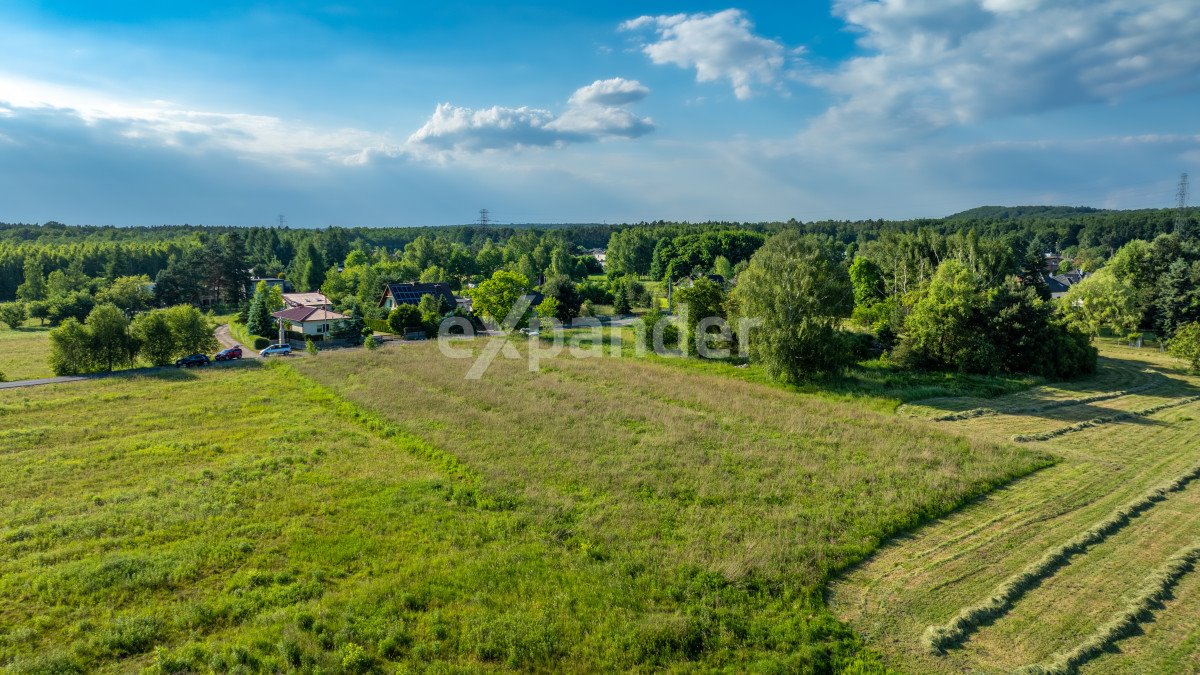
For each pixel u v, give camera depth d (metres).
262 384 40.44
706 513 20.20
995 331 41.50
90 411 33.06
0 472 23.72
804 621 14.55
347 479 23.27
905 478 22.89
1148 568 16.66
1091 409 33.25
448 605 15.34
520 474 23.69
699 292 51.75
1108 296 56.22
